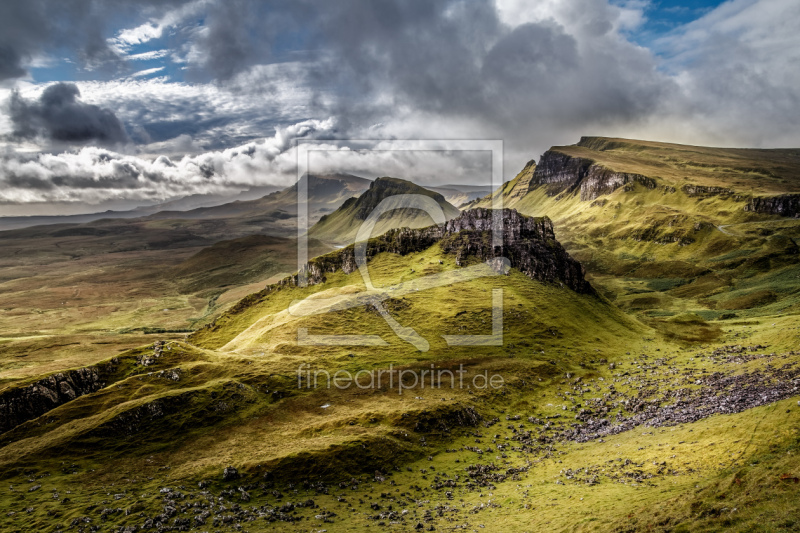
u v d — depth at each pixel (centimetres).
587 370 15575
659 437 8450
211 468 8681
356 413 11369
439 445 10262
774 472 4569
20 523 6644
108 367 13425
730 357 14188
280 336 17862
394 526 6281
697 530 4197
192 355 14450
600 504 5769
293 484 8231
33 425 10531
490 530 5744
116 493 7738
